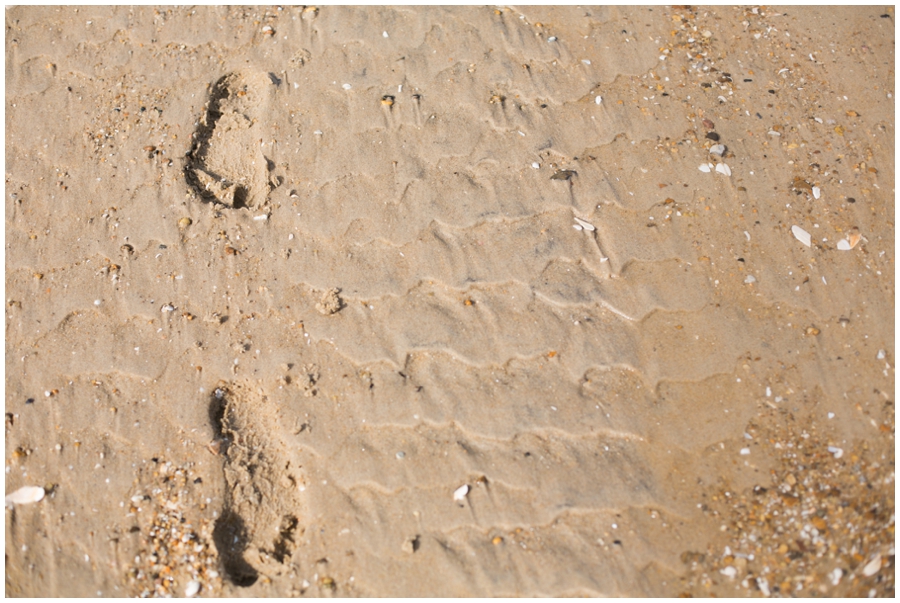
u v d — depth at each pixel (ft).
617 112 5.67
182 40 5.92
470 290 5.27
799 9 6.04
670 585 4.75
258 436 5.04
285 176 5.53
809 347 5.13
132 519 4.88
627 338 5.16
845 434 4.98
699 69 5.81
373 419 5.02
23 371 5.16
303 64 5.82
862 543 4.81
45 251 5.41
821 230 5.37
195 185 5.57
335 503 4.89
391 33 5.92
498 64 5.81
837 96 5.72
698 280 5.27
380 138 5.61
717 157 5.54
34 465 4.98
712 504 4.87
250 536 4.87
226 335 5.20
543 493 4.89
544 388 5.07
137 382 5.12
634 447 4.98
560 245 5.36
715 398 5.05
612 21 5.98
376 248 5.36
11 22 6.03
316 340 5.17
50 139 5.69
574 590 4.75
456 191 5.48
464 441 4.98
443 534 4.84
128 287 5.31
